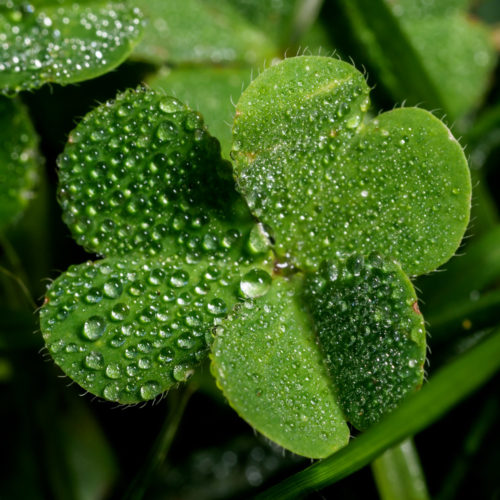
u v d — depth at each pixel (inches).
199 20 5.7
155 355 4.8
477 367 4.7
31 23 5.1
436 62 5.8
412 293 4.8
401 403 4.7
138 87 4.8
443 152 4.8
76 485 5.5
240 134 4.8
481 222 5.6
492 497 5.3
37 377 5.5
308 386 4.8
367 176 4.8
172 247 4.9
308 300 4.9
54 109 5.6
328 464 4.8
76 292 4.8
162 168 4.8
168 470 5.6
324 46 5.7
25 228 5.6
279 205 4.9
